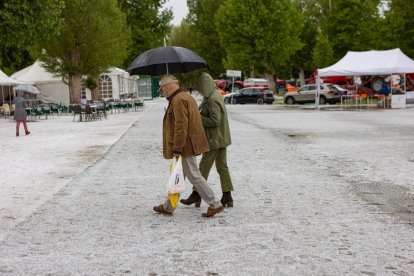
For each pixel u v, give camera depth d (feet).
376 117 77.77
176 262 14.43
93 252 15.48
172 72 21.76
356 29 180.14
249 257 14.75
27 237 17.22
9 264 14.48
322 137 49.70
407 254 14.83
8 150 44.11
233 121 74.74
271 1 168.96
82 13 119.75
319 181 26.89
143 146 44.73
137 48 183.32
